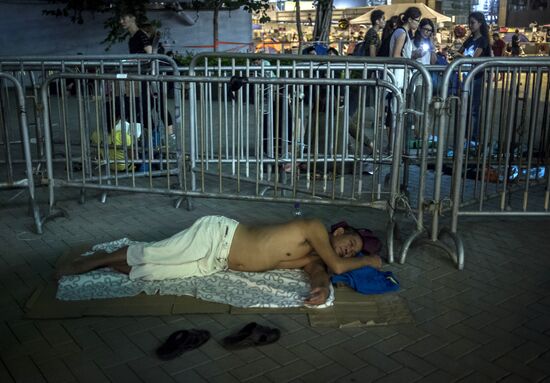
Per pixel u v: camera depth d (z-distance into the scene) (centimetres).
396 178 482
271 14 4397
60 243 503
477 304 398
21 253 479
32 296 392
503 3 4716
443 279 439
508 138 501
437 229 496
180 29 1983
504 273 451
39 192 657
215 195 549
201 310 376
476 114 716
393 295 408
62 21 1889
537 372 316
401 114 472
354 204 508
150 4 1909
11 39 1844
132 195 651
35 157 816
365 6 3831
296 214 593
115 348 335
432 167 780
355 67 648
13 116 1081
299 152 670
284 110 632
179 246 415
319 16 1455
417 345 343
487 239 525
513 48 2542
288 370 315
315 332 355
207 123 673
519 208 619
